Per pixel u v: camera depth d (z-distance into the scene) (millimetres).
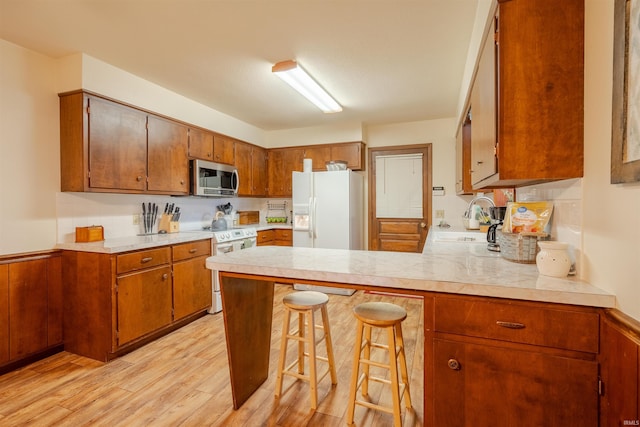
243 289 1905
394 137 4648
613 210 1057
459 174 3738
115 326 2379
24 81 2389
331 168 4324
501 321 1198
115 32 2191
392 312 1685
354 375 1664
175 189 3311
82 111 2486
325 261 1729
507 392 1198
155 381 2109
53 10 1937
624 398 956
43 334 2436
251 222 5074
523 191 2096
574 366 1112
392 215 4703
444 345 1280
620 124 962
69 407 1835
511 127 1352
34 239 2432
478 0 1869
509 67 1349
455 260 1731
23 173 2379
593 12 1192
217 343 2689
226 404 1863
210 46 2391
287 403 1870
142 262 2600
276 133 4996
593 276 1196
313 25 2123
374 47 2418
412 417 1733
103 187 2619
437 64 2707
